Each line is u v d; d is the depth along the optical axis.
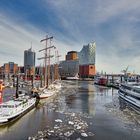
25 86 152.75
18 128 47.91
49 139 40.81
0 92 66.31
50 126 50.00
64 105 81.81
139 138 43.59
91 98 109.25
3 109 52.28
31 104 70.88
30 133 44.34
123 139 42.78
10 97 90.31
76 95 121.75
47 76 143.75
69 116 61.69
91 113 67.44
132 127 51.62
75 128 48.91
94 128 49.72
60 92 134.88
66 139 41.06
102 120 58.09
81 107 78.56
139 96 82.19
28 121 54.50
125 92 104.06
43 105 80.12
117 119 59.94
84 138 42.25
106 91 155.62
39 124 51.56
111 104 89.19
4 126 49.22
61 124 52.06
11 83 161.38
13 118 52.84
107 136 44.22
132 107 82.56
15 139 40.62
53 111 68.56
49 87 122.25
